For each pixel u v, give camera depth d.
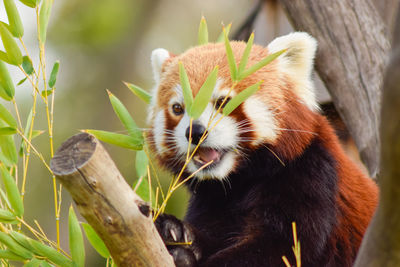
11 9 5.19
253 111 6.02
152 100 6.92
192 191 6.95
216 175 6.23
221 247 6.27
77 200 3.69
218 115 6.02
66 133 16.33
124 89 17.50
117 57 17.66
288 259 5.82
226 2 19.97
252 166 6.21
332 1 6.73
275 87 6.21
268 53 6.55
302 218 5.88
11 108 16.23
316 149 6.16
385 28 6.59
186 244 5.67
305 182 6.00
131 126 5.59
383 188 3.26
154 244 3.96
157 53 7.25
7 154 5.50
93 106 17.25
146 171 5.64
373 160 6.18
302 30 6.99
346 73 6.57
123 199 3.72
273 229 5.96
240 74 5.05
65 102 17.03
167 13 19.17
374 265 3.64
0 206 5.77
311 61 6.60
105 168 3.62
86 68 17.67
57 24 17.64
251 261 5.81
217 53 6.40
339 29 6.65
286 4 7.09
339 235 6.18
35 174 15.76
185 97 5.04
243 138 6.03
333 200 6.04
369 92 6.34
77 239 5.10
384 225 3.43
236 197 6.64
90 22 17.61
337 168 6.26
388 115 2.90
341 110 6.66
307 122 6.22
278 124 6.07
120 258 3.96
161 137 6.49
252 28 10.05
